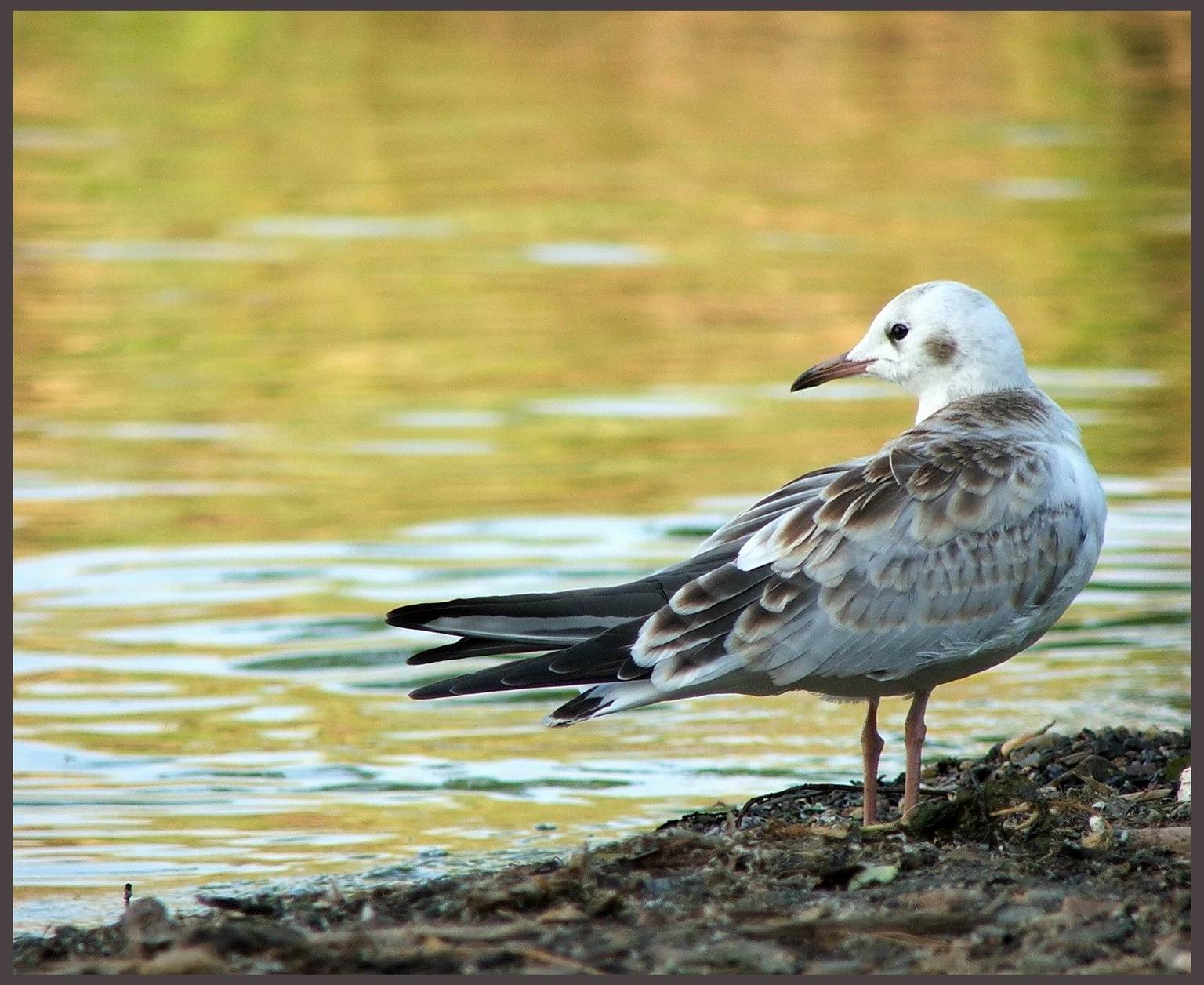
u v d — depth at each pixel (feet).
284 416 64.49
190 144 107.24
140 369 70.28
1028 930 25.25
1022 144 106.73
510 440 61.41
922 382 35.70
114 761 37.14
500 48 131.75
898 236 88.74
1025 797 32.09
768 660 30.40
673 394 66.54
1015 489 31.58
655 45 132.16
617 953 24.70
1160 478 55.26
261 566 49.06
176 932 25.86
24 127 109.50
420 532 51.52
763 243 88.12
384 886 29.60
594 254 86.94
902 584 30.71
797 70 124.67
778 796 34.42
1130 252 85.61
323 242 90.02
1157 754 35.47
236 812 34.73
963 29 133.39
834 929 25.32
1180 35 130.11
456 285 82.23
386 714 40.06
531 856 32.19
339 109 115.34
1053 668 42.14
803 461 58.18
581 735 39.24
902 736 38.73
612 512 53.01
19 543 50.93
